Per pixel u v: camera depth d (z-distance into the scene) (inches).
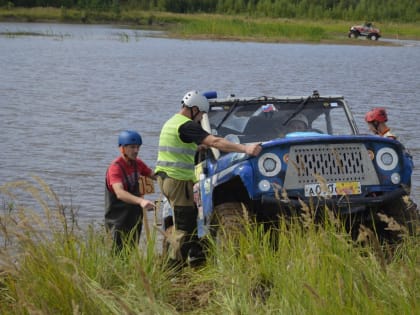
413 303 220.4
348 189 323.0
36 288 249.3
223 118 368.5
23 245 265.4
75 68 1657.2
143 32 3437.5
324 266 253.4
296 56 2262.6
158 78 1469.0
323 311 222.1
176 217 329.4
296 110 374.3
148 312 232.1
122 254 303.1
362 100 1136.8
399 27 4525.1
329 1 5433.1
